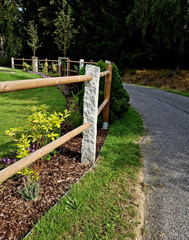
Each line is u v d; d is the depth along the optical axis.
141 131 3.91
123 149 3.08
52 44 22.97
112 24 18.36
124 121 4.47
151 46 14.65
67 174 2.36
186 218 1.83
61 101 6.17
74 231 1.61
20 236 1.54
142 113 5.52
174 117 5.22
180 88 11.67
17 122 4.20
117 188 2.14
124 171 2.48
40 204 1.88
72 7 21.09
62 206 1.83
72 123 3.89
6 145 3.11
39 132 2.30
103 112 3.93
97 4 20.14
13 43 23.89
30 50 25.34
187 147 3.33
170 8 9.84
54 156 2.76
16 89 1.21
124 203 1.94
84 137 2.55
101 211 1.82
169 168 2.66
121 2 18.41
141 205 1.95
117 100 4.29
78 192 2.02
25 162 1.46
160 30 11.84
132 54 16.75
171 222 1.78
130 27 14.02
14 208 1.80
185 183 2.35
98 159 2.74
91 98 2.40
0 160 2.54
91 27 19.95
